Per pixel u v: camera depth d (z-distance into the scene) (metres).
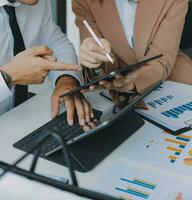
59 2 3.04
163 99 1.23
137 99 1.05
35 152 0.55
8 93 1.08
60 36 1.55
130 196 0.76
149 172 0.85
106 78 1.08
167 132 1.03
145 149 0.95
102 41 1.22
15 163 0.50
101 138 0.95
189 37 2.24
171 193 0.77
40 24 1.44
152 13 1.61
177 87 1.34
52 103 1.16
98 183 0.81
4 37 1.27
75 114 1.09
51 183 0.46
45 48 1.09
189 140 0.99
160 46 1.57
